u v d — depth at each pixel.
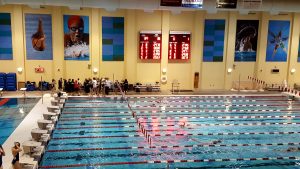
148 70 21.14
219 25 21.28
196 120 14.50
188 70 21.53
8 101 16.83
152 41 20.58
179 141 11.67
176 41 20.83
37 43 19.59
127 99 18.42
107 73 20.83
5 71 19.53
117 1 14.37
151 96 19.12
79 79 20.42
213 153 10.63
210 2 14.24
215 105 17.52
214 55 21.66
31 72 19.84
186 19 20.88
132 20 20.16
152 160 9.97
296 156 10.52
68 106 16.55
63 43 19.88
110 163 9.67
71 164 9.52
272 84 22.25
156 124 13.72
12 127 12.48
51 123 12.02
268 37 21.77
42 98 16.64
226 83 21.97
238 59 21.88
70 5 14.31
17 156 8.57
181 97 19.28
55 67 19.83
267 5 14.71
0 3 13.81
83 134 12.23
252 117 15.23
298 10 15.11
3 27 19.09
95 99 18.31
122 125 13.45
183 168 9.48
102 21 20.12
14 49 19.39
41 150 9.91
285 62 22.33
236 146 11.34
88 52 20.27
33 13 19.23
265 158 10.29
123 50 20.72
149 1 14.43
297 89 21.81
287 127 13.74
